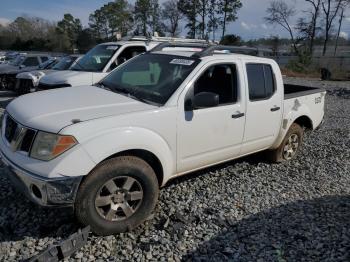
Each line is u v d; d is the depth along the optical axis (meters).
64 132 3.06
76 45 70.00
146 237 3.51
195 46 5.61
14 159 3.23
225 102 4.41
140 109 3.60
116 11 64.19
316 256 3.35
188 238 3.54
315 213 4.20
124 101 3.78
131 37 9.99
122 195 3.47
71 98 3.82
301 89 6.68
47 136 3.09
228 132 4.41
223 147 4.43
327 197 4.74
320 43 54.16
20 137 3.26
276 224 3.90
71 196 3.09
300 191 4.88
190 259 3.23
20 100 3.89
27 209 3.82
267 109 4.94
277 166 5.77
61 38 70.81
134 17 60.59
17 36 74.31
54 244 3.17
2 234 3.38
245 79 4.60
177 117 3.80
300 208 4.33
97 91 4.17
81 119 3.25
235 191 4.68
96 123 3.24
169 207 4.09
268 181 5.12
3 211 3.75
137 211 3.57
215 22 51.62
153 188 3.61
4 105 10.72
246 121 4.62
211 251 3.36
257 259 3.26
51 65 12.99
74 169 3.05
